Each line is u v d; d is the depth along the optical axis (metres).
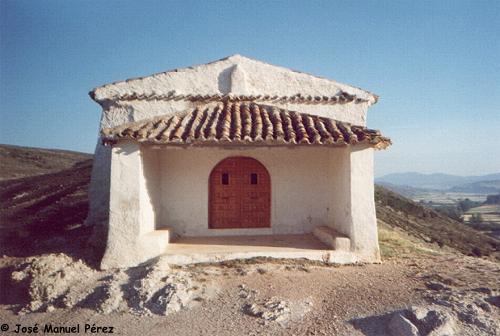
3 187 28.84
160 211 10.07
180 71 10.34
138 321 6.12
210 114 9.68
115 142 8.29
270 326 5.72
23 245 10.38
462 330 5.33
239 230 10.39
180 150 10.29
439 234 22.86
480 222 72.06
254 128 8.81
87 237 9.91
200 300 6.61
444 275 7.65
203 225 10.28
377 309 6.07
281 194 10.53
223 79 10.49
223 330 5.69
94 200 10.73
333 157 9.98
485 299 6.17
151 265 7.77
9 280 7.81
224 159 10.43
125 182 8.30
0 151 49.03
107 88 10.07
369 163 8.74
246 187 10.48
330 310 6.14
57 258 8.22
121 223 8.25
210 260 8.44
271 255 8.61
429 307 5.82
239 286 7.09
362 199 8.73
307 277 7.55
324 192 10.57
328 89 10.60
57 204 16.00
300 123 9.23
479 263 8.84
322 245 9.21
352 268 8.27
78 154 56.25
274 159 10.52
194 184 10.30
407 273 7.85
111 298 6.72
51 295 7.11
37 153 51.25
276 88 10.59
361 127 9.13
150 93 10.10
